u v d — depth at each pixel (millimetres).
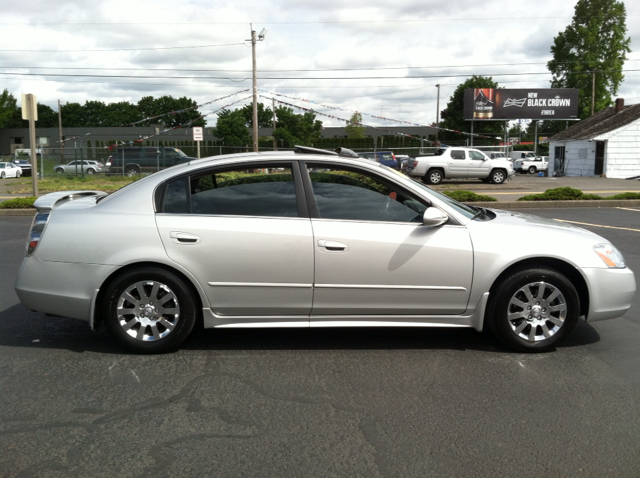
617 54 60188
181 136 65625
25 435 3227
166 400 3691
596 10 60031
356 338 4957
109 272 4359
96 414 3490
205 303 4418
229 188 4516
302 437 3211
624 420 3422
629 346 4762
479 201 16375
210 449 3076
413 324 4539
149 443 3141
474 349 4684
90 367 4254
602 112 43969
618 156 36812
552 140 43312
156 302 4453
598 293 4520
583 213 14891
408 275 4406
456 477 2814
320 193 4504
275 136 59375
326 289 4406
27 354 4531
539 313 4535
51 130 81500
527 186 26641
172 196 4480
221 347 4707
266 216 4430
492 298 4520
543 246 4453
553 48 63125
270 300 4430
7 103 95750
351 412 3527
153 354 4527
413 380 4031
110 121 104625
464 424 3369
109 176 31250
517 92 51906
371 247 4375
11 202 15516
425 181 27984
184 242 4344
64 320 5461
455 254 4406
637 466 2918
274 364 4332
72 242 4391
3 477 2805
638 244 9758
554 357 4500
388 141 53281
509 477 2818
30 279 4449
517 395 3781
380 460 2969
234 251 4348
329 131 73938
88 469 2883
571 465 2928
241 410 3551
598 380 4039
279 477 2812
